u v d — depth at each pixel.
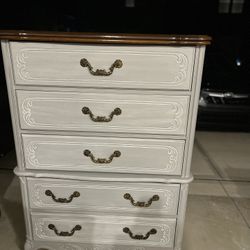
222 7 1.91
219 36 1.99
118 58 0.71
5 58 0.73
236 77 2.04
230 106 2.00
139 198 0.85
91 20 1.78
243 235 1.13
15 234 1.09
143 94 0.74
